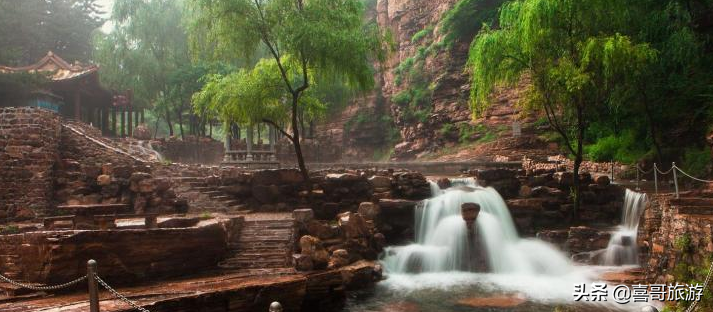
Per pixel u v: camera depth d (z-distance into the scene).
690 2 24.88
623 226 19.36
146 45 39.03
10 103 33.25
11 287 10.60
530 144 33.50
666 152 23.50
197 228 13.45
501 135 35.38
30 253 10.89
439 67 42.16
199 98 21.47
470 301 13.58
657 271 13.20
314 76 21.58
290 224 16.39
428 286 15.21
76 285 11.13
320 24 18.20
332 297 13.78
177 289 11.36
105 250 11.63
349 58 18.97
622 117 26.72
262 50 33.91
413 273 16.89
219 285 11.80
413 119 43.66
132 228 13.15
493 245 17.66
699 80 23.94
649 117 23.14
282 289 12.16
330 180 20.45
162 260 12.70
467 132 37.62
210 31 19.00
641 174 23.53
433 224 19.09
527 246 18.14
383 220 19.45
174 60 40.50
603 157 26.95
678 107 24.23
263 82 19.41
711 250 10.52
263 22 18.69
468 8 39.19
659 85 24.27
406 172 21.50
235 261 14.40
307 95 22.42
